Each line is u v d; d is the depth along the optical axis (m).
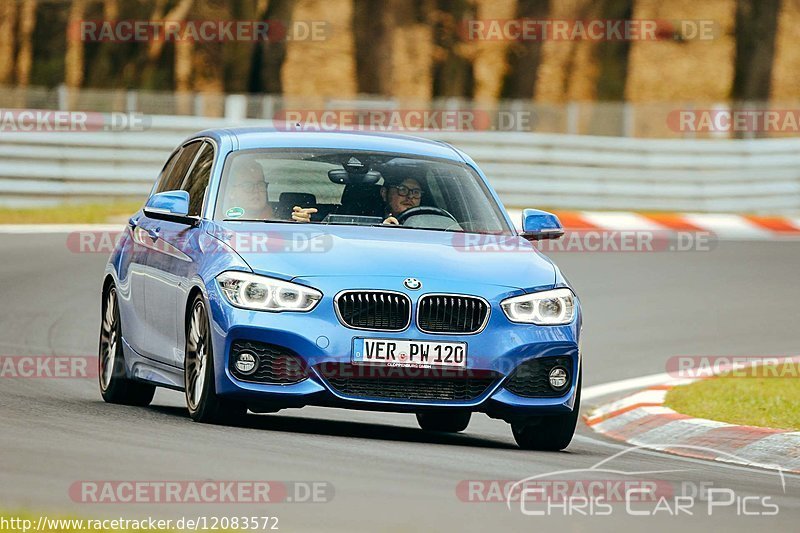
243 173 30.66
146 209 30.16
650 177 85.50
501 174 83.00
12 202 73.88
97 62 132.88
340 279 27.42
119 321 33.31
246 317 27.19
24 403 30.56
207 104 80.94
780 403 35.16
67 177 75.31
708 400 35.69
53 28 136.88
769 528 20.23
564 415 28.61
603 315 52.97
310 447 25.50
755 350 47.09
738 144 87.81
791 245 72.31
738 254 68.38
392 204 30.56
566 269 62.62
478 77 120.56
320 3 119.81
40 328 45.81
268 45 117.06
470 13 119.94
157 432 26.19
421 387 27.50
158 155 77.94
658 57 131.38
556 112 86.44
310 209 29.98
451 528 18.80
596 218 76.12
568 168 84.00
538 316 28.17
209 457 23.28
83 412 29.44
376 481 22.11
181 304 29.28
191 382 28.78
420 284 27.59
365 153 31.84
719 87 131.62
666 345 47.81
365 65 114.19
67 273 56.47
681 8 131.12
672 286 59.34
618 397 39.22
